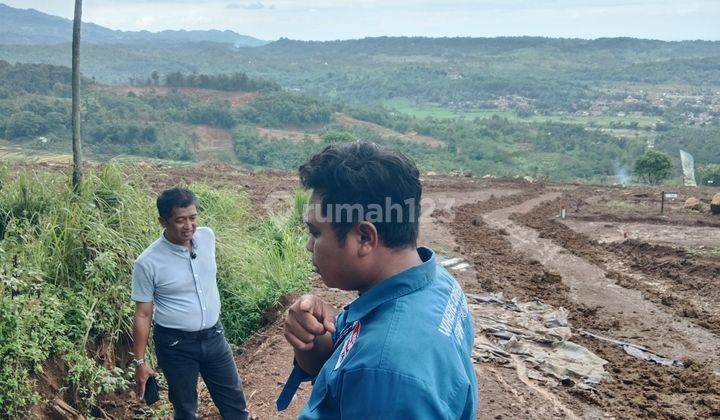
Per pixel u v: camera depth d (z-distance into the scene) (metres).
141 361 3.84
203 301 3.90
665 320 7.86
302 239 8.75
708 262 10.30
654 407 4.92
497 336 6.25
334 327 1.66
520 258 11.09
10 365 4.05
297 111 105.69
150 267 3.78
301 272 7.54
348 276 1.55
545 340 6.21
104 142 59.91
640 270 10.62
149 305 3.83
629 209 17.42
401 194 1.49
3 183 6.18
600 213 16.61
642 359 6.30
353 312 1.51
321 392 1.49
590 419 4.61
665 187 23.67
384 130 115.12
